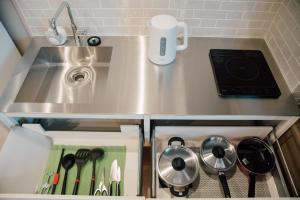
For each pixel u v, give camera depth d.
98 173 1.08
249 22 1.21
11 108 0.98
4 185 0.91
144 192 1.38
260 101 1.02
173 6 1.14
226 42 1.27
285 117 1.00
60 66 1.31
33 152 1.07
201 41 1.27
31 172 1.03
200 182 1.06
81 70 1.30
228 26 1.23
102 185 1.04
